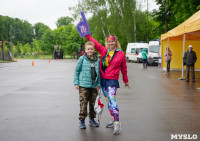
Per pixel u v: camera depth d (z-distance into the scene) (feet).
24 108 18.74
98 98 13.61
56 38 238.89
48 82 35.81
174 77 43.14
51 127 13.83
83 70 13.30
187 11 72.69
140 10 134.10
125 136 12.24
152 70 60.29
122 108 18.75
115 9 133.69
